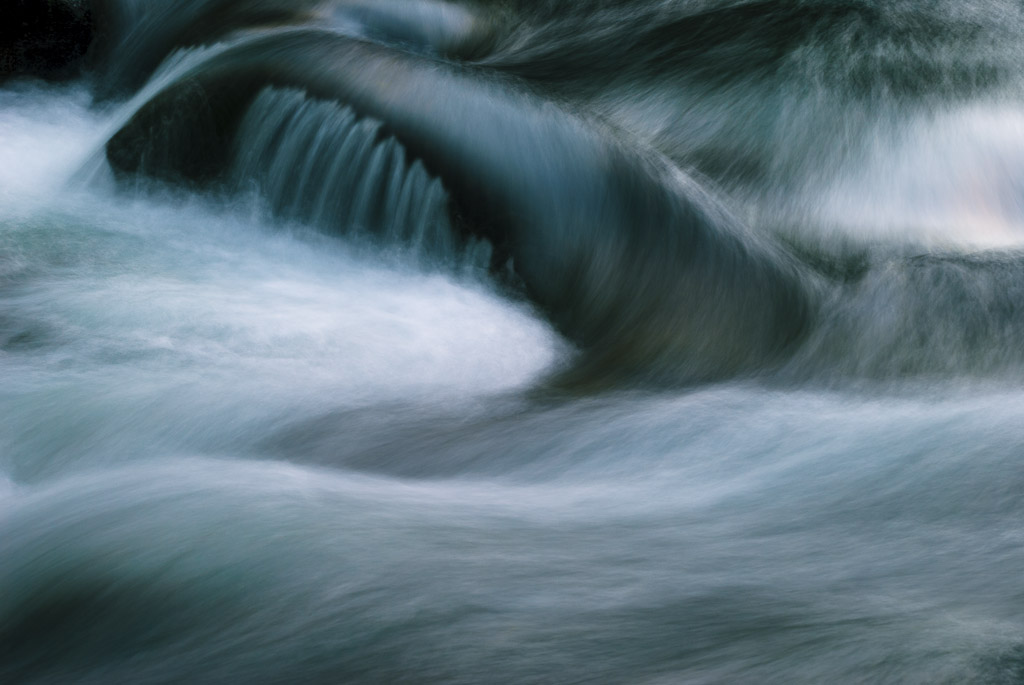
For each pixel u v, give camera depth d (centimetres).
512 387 887
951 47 1337
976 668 411
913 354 908
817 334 938
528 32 1543
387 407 838
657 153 1127
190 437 795
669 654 450
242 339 931
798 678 420
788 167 1200
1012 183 1224
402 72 1152
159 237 1156
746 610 495
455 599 511
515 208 1066
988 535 593
